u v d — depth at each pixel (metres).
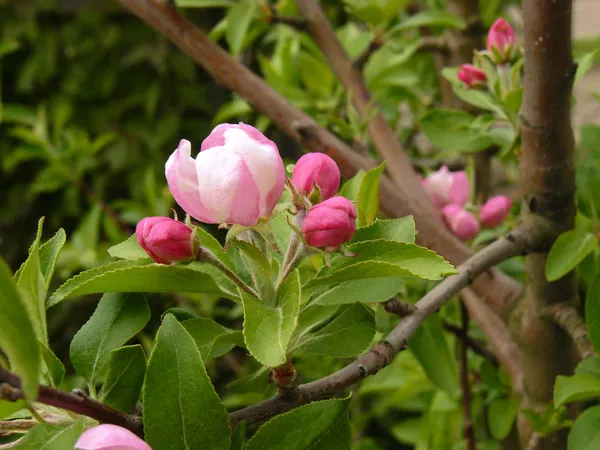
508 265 0.48
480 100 0.42
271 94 0.44
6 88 1.19
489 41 0.40
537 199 0.36
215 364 0.75
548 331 0.38
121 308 0.31
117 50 1.15
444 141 0.42
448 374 0.42
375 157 0.65
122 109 1.15
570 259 0.35
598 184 0.39
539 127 0.35
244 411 0.30
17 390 0.26
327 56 0.50
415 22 0.48
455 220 0.43
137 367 0.31
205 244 0.31
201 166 0.28
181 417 0.28
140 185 1.12
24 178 1.19
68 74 1.15
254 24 0.52
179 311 0.32
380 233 0.31
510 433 0.50
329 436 0.29
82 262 0.75
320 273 0.30
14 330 0.24
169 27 0.44
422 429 0.56
